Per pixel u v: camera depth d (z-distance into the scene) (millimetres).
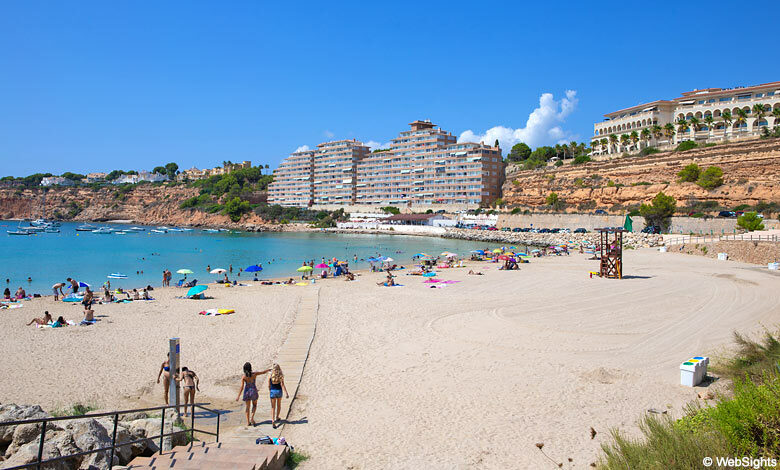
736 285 49250
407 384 24031
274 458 15070
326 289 56312
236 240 153125
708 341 29406
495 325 35781
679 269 64750
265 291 55062
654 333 32094
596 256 85875
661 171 130125
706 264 69562
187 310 44188
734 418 13156
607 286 52781
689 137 145250
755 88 138500
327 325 37469
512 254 85875
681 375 22328
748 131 131125
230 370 26969
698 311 38031
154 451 15398
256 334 35125
